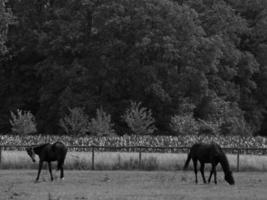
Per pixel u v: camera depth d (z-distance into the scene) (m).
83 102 89.25
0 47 85.75
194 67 91.56
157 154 45.72
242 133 89.62
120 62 90.62
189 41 91.06
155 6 91.44
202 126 83.06
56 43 94.75
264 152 53.50
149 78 88.44
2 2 82.38
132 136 67.00
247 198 26.09
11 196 25.91
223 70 100.38
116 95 91.31
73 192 28.03
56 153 33.19
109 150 56.09
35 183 32.28
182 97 90.50
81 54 96.19
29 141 65.56
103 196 26.39
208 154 32.34
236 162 42.78
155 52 91.25
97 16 92.12
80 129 80.06
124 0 92.75
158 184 32.19
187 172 39.94
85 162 41.91
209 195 27.16
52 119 95.12
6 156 42.50
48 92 95.19
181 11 92.06
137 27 91.31
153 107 91.06
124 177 36.16
